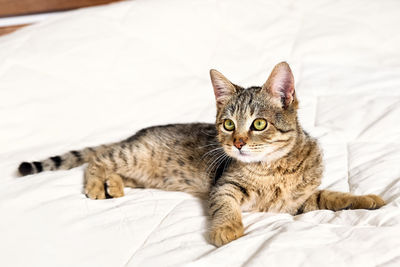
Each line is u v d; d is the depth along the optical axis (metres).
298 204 0.65
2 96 0.81
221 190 0.63
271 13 1.02
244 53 0.94
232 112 0.64
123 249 0.55
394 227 0.53
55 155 0.75
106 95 0.85
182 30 0.95
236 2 1.02
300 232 0.53
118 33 0.93
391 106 0.79
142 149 0.72
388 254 0.50
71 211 0.60
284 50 0.96
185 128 0.74
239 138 0.62
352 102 0.82
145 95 0.86
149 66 0.90
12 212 0.60
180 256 0.53
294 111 0.65
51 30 0.92
